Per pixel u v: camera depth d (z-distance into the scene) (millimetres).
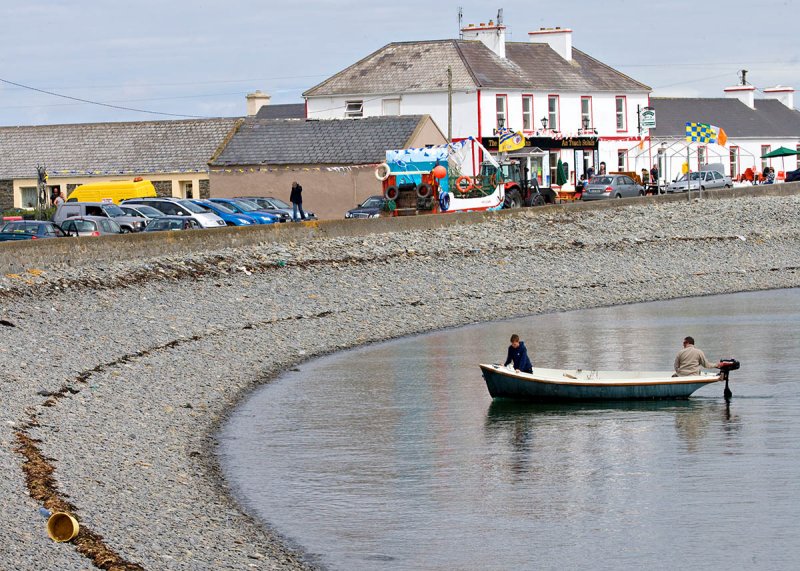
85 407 37500
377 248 74938
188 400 41094
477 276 73688
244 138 108688
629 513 29406
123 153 112000
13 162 113562
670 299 73000
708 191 106062
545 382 41594
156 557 24422
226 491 30703
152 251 62969
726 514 29250
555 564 26047
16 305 50094
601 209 95688
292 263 68125
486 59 115562
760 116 151000
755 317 63531
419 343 55688
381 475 32812
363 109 115812
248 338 53094
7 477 28203
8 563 22688
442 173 86000
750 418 39469
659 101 144125
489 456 34906
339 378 46688
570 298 71312
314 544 27062
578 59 125562
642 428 38344
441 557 26406
